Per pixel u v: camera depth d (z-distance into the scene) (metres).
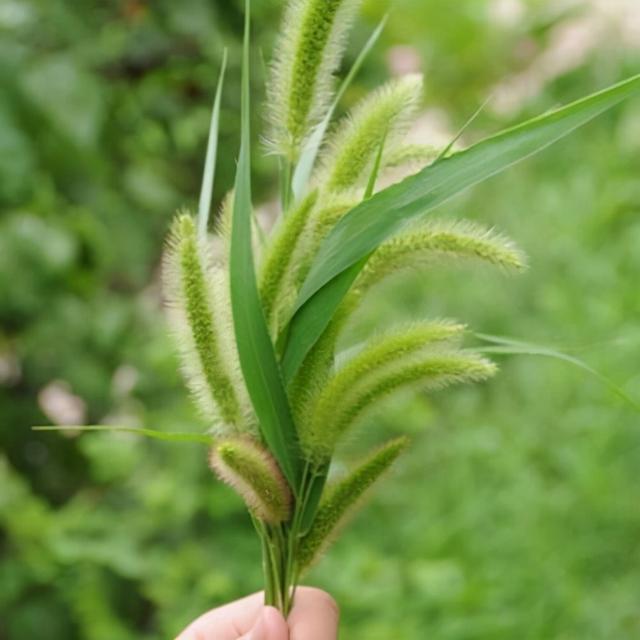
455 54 2.36
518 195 2.18
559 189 2.16
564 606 1.40
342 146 0.70
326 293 0.68
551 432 1.69
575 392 1.73
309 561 0.71
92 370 1.42
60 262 1.33
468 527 1.55
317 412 0.68
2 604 1.37
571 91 2.46
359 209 0.67
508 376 1.88
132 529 1.41
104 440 1.44
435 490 1.66
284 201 0.71
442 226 0.68
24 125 1.31
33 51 1.33
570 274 1.99
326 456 0.70
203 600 1.36
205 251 0.68
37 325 1.39
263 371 0.67
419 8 2.32
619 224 2.12
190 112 1.56
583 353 1.72
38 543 1.35
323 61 0.69
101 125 1.36
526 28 2.43
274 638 0.69
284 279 0.69
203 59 1.53
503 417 1.76
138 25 1.46
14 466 1.48
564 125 0.66
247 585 1.44
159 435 0.69
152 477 1.47
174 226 0.68
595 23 2.50
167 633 1.33
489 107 2.38
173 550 1.48
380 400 0.68
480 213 2.20
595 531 1.52
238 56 1.54
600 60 2.47
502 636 1.36
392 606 1.38
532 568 1.44
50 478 1.52
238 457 0.67
